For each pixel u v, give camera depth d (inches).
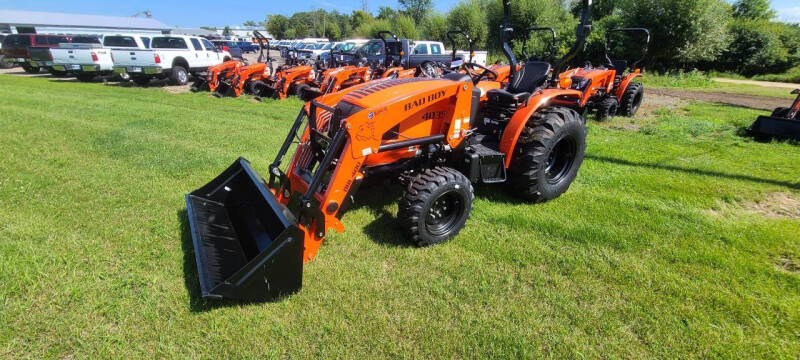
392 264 128.6
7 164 205.2
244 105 416.5
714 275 125.5
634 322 106.0
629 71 403.2
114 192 174.4
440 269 126.3
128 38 618.2
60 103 383.2
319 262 127.9
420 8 1859.0
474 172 154.8
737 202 180.9
